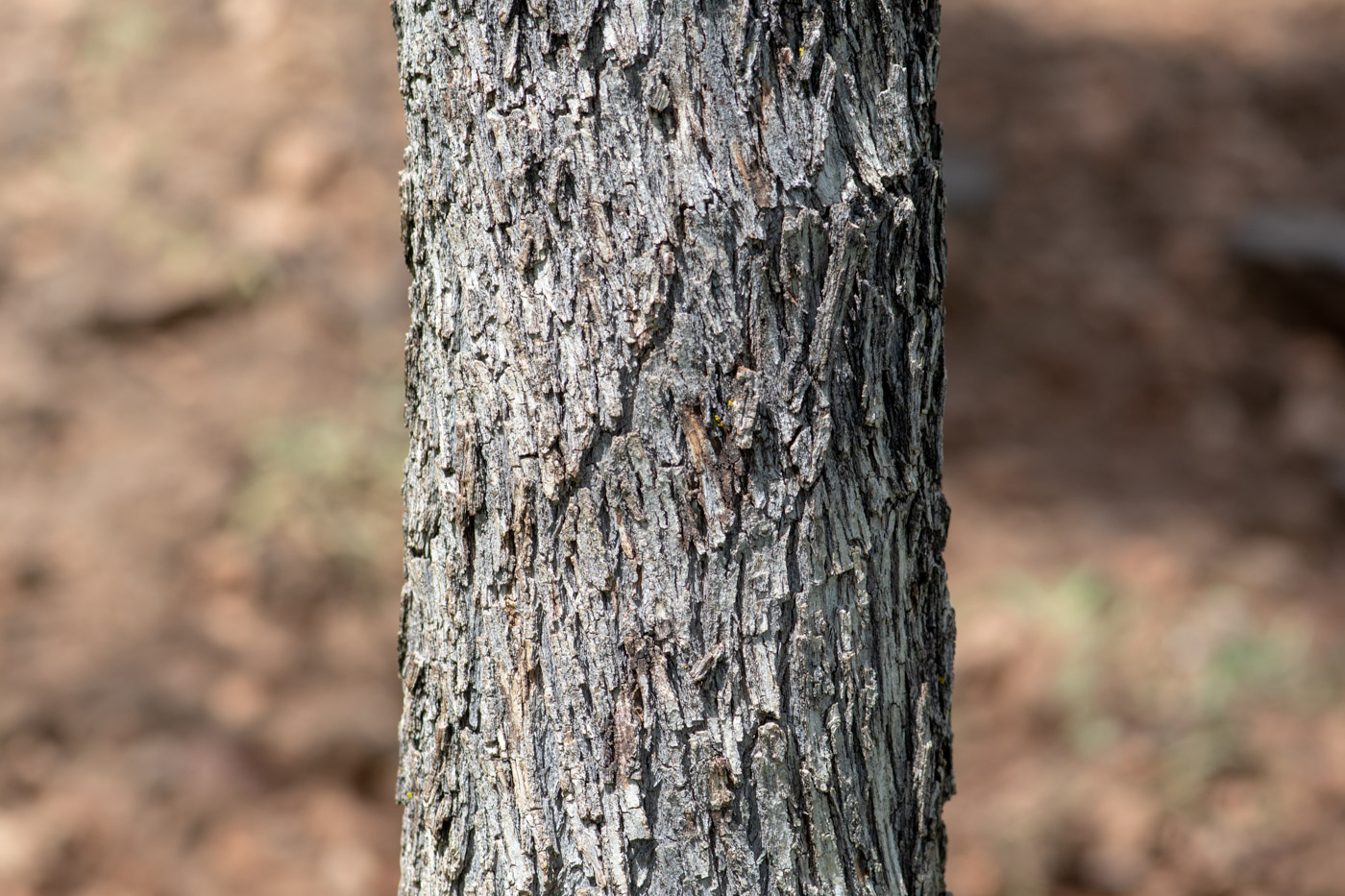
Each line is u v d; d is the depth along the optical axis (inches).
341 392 224.8
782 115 51.8
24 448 207.3
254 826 163.8
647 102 51.3
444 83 53.8
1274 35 333.1
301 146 258.2
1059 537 217.9
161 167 251.1
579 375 52.9
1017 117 306.7
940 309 58.4
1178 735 181.3
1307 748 178.9
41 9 279.0
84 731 169.6
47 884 154.0
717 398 52.6
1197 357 258.4
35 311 225.9
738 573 53.7
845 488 54.9
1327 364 256.5
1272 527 223.3
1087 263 276.2
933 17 57.1
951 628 62.6
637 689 54.2
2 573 189.2
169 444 211.0
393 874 162.2
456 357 55.6
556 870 56.0
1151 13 341.7
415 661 60.9
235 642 185.8
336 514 206.4
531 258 52.9
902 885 59.2
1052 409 249.8
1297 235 267.3
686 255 51.7
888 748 58.3
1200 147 299.1
